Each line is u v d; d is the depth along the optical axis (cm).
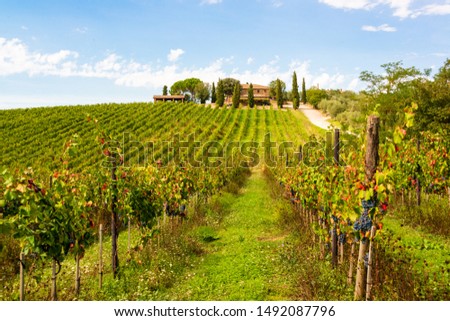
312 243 812
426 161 1162
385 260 565
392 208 1181
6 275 709
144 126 4384
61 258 550
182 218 1108
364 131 561
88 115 745
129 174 895
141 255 786
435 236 885
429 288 482
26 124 4006
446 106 2406
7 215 568
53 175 602
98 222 1027
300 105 9456
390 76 2977
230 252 855
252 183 2488
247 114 7200
